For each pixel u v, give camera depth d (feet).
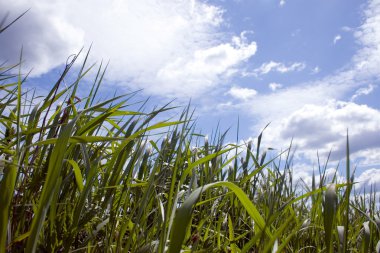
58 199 5.13
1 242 3.17
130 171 5.57
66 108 5.70
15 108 6.55
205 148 9.36
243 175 9.23
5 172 3.28
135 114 6.19
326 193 4.42
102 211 5.25
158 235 5.28
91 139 4.37
